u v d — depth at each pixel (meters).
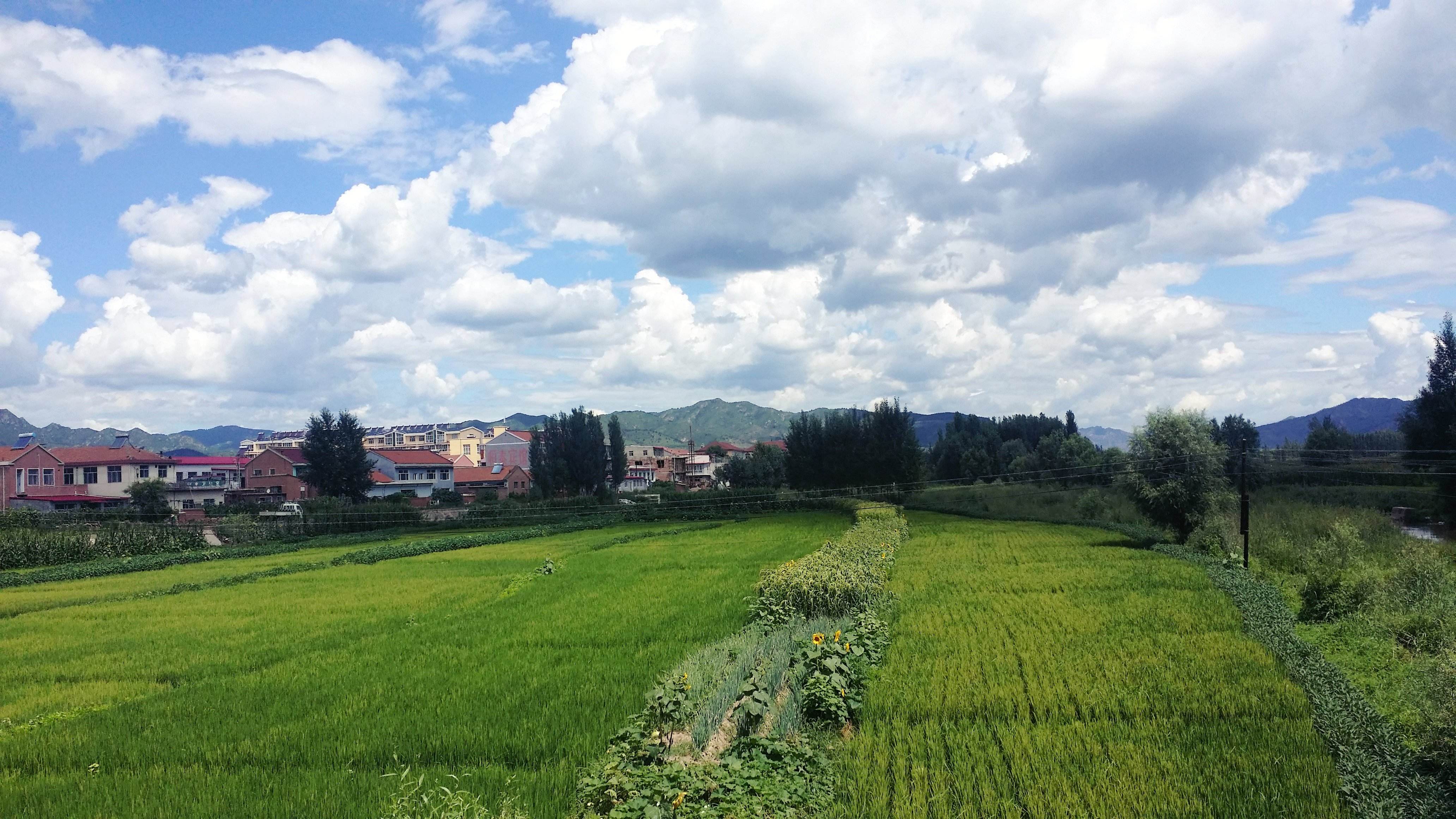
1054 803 9.47
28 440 93.38
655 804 8.77
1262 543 35.38
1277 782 10.01
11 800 10.75
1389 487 51.41
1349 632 18.61
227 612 26.78
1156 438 41.16
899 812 9.28
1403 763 10.47
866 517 48.31
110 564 44.25
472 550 49.41
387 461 99.50
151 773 11.59
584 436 95.69
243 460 106.00
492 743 12.10
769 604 20.97
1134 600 22.88
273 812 10.05
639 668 16.41
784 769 10.16
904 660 16.03
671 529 59.47
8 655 20.33
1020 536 45.47
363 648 19.70
